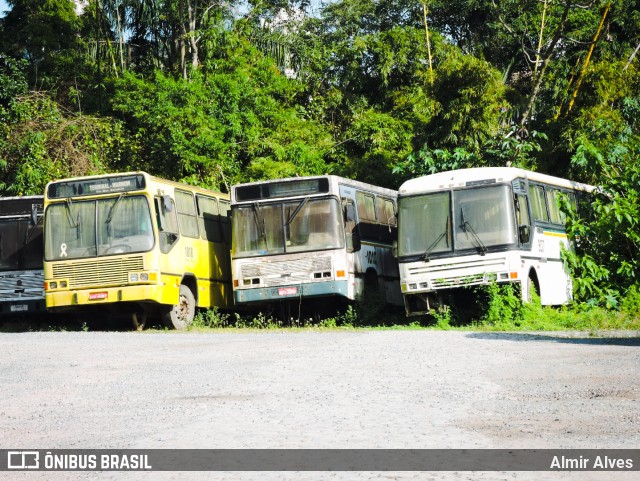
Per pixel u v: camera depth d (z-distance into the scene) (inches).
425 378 491.5
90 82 1800.0
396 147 1710.1
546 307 949.2
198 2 1748.3
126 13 1809.8
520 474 275.1
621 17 1815.9
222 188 1529.3
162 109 1503.4
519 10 1905.8
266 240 1026.7
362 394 442.6
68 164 1482.5
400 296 1211.2
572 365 518.9
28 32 1809.8
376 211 1159.0
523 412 379.9
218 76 1571.1
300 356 629.6
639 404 387.5
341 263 1013.2
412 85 1847.9
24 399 480.4
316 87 1887.3
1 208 1109.7
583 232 999.0
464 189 959.6
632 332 756.0
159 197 1002.7
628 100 1457.9
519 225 949.2
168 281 994.7
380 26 2043.6
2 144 1450.5
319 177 1029.2
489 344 660.1
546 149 1518.2
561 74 1792.6
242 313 1171.9
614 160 1061.8
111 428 382.9
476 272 935.0
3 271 1099.9
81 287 981.2
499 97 1472.7
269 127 1648.6
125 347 748.0
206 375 544.7
